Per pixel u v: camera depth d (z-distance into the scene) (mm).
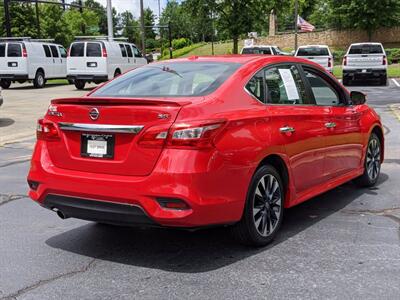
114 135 4438
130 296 3945
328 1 53344
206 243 5082
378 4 50438
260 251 4836
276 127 4965
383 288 3990
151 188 4203
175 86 4977
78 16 80438
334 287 4023
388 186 7180
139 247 5016
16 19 55812
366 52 25375
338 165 6137
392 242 5004
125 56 26828
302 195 5473
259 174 4750
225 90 4746
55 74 28812
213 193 4273
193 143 4191
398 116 13719
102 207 4449
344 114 6172
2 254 4852
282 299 3832
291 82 5559
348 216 5879
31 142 11602
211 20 28359
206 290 4016
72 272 4426
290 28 71250
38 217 6047
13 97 22125
